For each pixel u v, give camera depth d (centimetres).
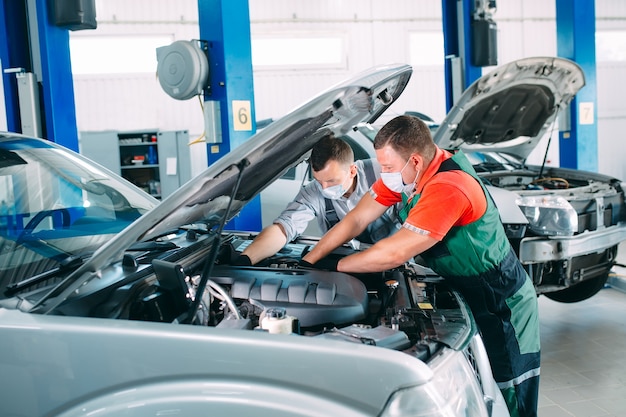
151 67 1069
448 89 630
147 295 176
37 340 148
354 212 242
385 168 213
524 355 228
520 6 1161
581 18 614
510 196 389
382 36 1129
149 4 1052
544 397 323
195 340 142
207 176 156
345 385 135
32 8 436
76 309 161
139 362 143
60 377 148
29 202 220
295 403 136
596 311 473
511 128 463
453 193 204
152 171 961
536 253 377
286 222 265
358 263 213
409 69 214
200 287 166
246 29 444
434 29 1139
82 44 1044
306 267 229
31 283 172
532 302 231
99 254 157
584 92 625
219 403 139
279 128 159
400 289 209
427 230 204
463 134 452
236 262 231
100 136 887
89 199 239
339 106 189
